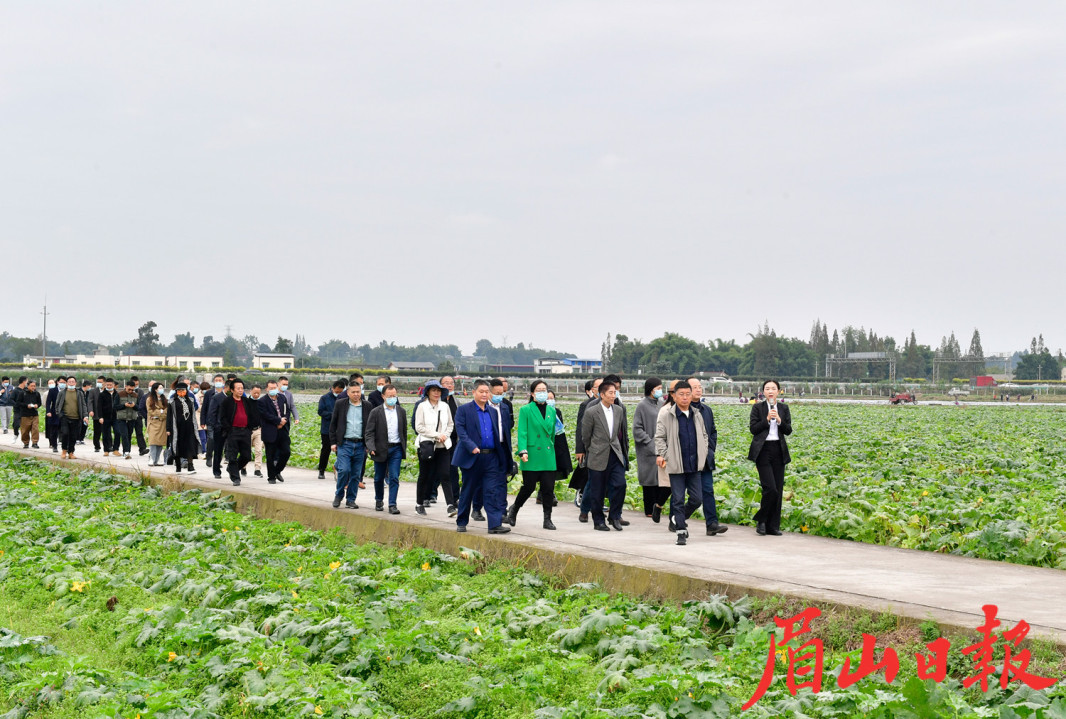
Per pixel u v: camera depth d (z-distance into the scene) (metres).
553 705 6.56
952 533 11.88
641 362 193.75
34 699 6.92
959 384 146.38
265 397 18.80
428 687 7.09
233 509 16.80
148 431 22.06
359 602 9.35
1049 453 25.56
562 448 13.47
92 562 11.43
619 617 8.06
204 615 8.69
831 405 81.00
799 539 12.13
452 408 15.24
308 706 6.34
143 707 6.50
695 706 6.24
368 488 18.50
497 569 11.11
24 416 27.23
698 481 12.09
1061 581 9.21
